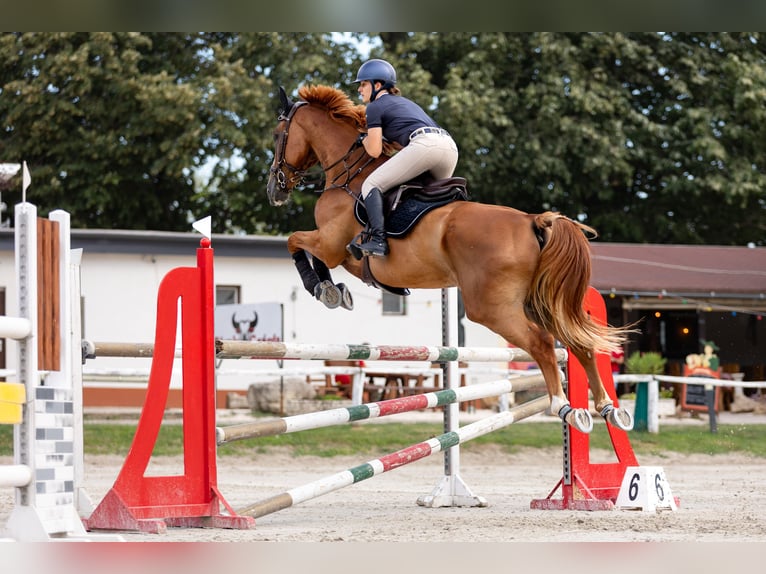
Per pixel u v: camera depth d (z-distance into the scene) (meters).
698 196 28.72
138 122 26.02
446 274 6.33
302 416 6.49
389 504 8.19
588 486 7.61
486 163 26.66
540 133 27.19
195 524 6.14
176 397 19.00
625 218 28.89
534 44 27.05
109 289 19.47
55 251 5.23
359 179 6.88
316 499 8.66
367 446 13.74
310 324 20.64
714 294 21.05
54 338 5.19
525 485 10.30
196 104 25.58
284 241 20.50
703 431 15.63
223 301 20.20
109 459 12.57
